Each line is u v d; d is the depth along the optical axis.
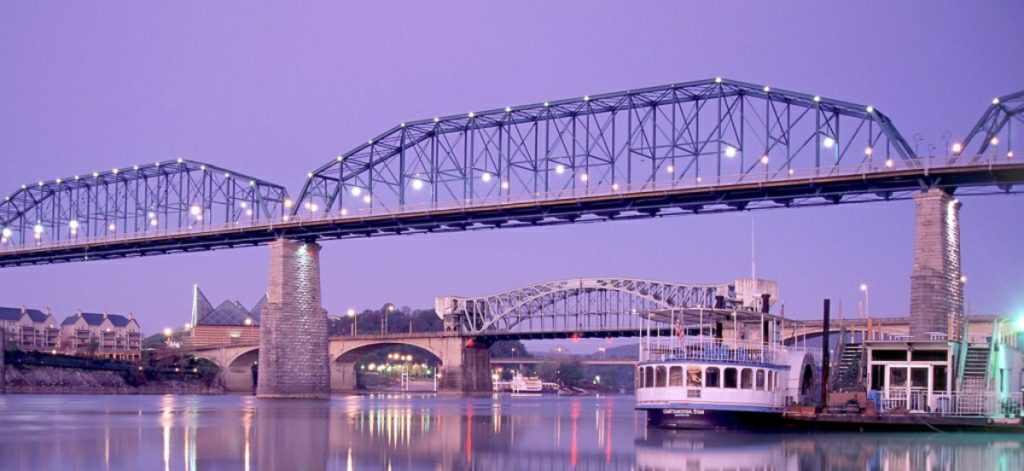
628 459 66.31
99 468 60.84
